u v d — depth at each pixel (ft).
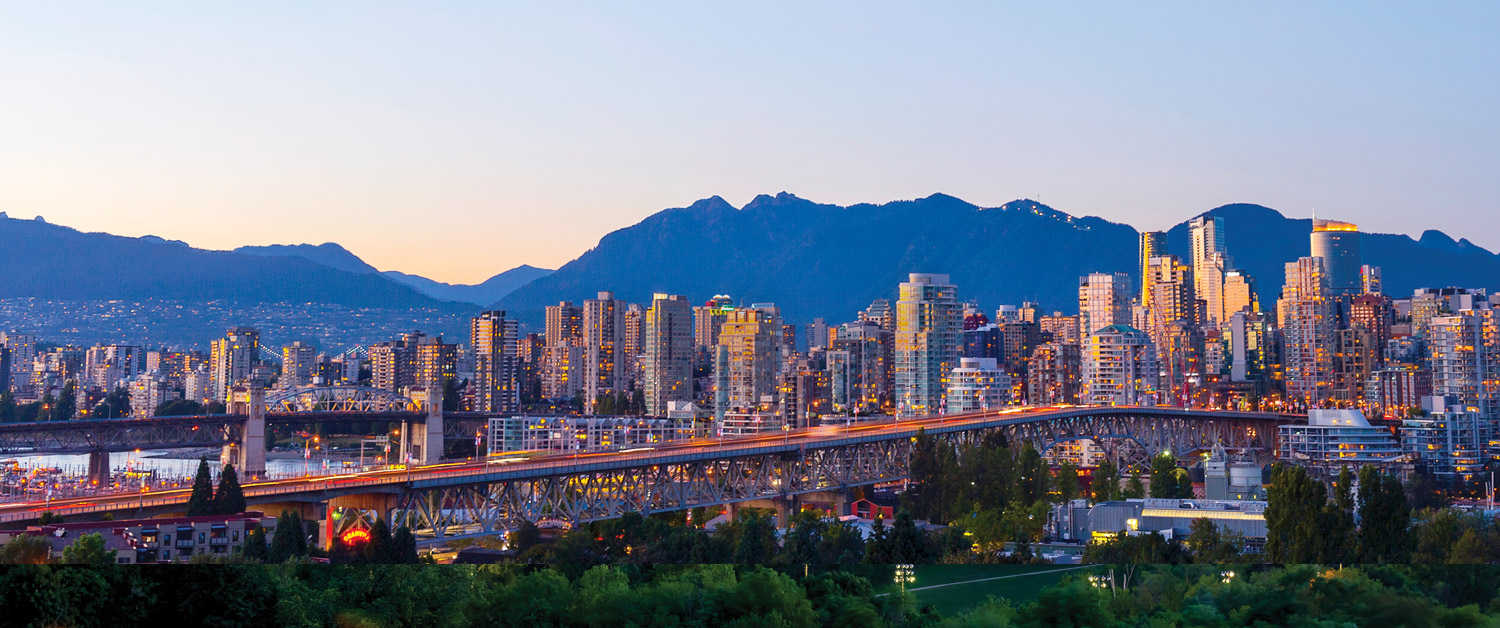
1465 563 494.59
